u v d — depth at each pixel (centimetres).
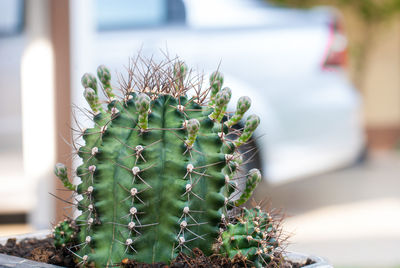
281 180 429
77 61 347
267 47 435
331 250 404
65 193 330
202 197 125
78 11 346
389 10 1084
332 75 445
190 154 123
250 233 125
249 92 429
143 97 121
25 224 434
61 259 138
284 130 430
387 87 1109
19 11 416
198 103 140
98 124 132
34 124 351
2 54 423
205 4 439
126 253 123
